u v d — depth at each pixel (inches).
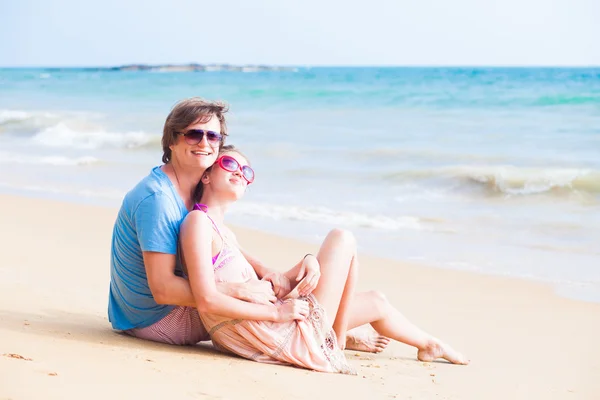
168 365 138.6
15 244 303.7
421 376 164.7
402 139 716.0
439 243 355.6
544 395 158.1
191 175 157.9
